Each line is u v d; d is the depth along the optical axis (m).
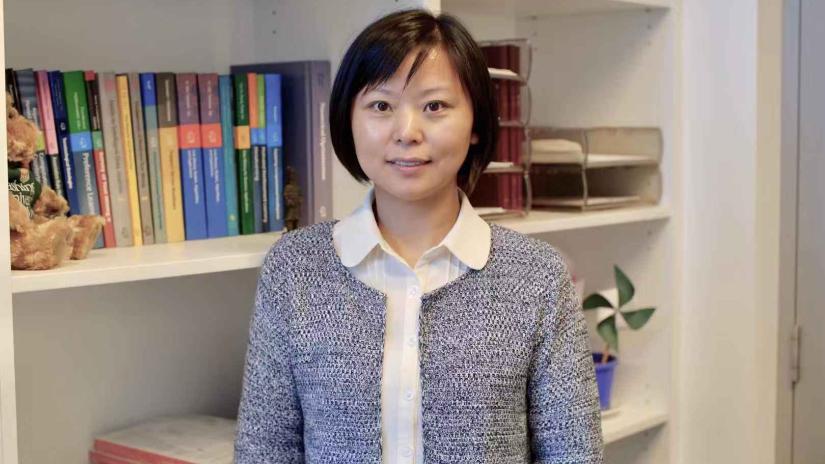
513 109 1.71
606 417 1.86
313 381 1.20
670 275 1.90
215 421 1.54
